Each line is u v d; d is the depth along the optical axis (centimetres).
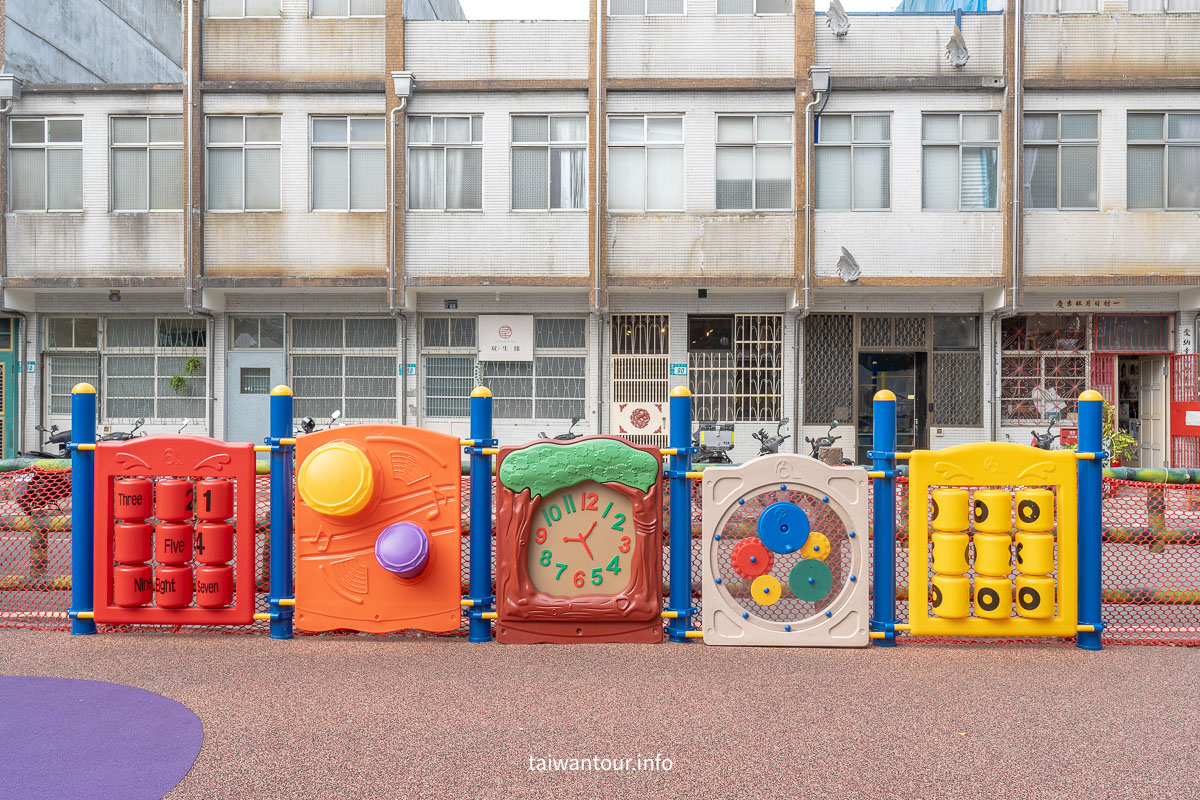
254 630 491
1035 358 1472
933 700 377
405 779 299
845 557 495
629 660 433
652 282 1395
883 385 1492
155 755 318
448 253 1405
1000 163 1384
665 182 1417
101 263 1423
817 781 298
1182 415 1391
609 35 1409
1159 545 506
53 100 1431
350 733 339
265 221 1412
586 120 1420
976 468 452
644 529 454
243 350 1485
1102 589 486
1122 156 1382
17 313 1465
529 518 455
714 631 458
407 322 1476
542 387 1488
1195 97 1374
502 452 455
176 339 1512
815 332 1490
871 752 322
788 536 447
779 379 1470
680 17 1406
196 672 415
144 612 473
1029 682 402
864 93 1398
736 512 460
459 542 459
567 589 459
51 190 1439
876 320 1482
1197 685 399
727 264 1395
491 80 1404
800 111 1380
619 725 348
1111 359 1477
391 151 1388
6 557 572
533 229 1405
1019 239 1355
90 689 390
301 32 1422
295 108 1417
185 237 1394
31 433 1484
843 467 458
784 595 466
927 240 1386
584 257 1402
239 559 470
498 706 369
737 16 1405
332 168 1430
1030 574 446
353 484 439
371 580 457
